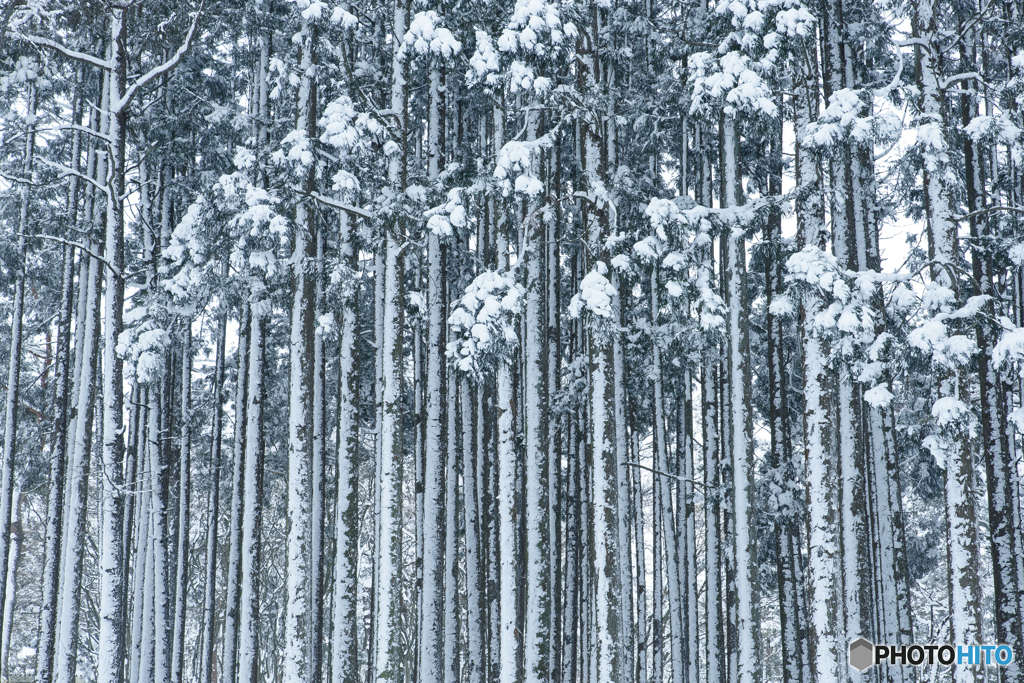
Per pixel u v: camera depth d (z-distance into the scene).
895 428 20.22
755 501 18.64
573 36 16.52
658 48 20.59
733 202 17.20
